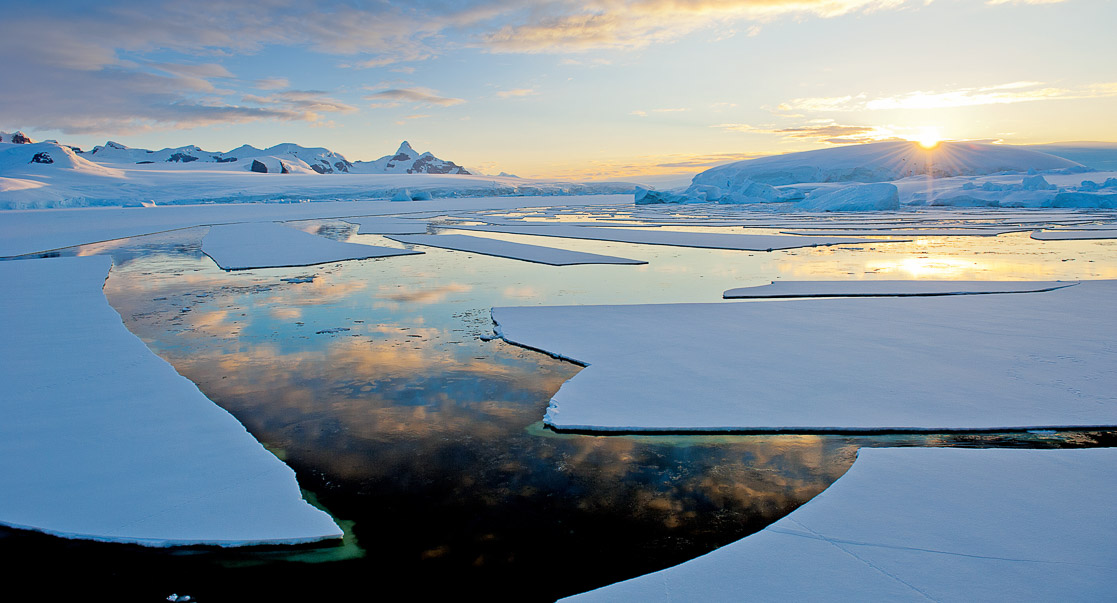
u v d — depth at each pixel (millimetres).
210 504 3572
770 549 3008
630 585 2795
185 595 2848
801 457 4148
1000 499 3400
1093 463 3822
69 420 4840
